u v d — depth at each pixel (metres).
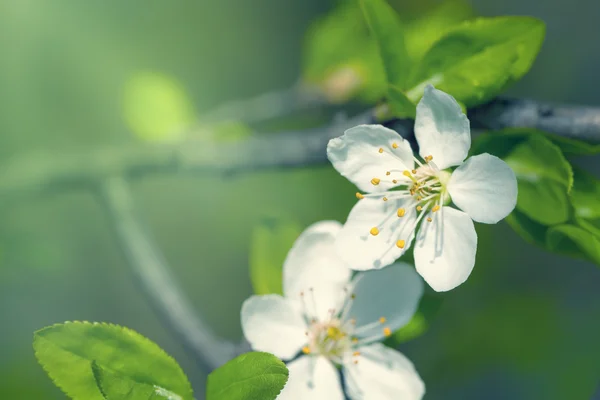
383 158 0.26
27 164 0.34
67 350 0.25
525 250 0.43
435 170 0.26
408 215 0.26
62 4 0.39
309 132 0.29
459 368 0.41
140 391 0.25
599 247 0.26
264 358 0.25
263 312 0.27
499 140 0.26
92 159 0.32
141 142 0.34
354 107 0.35
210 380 0.25
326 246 0.27
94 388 0.25
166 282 0.31
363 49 0.34
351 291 0.27
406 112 0.26
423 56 0.26
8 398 0.34
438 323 0.41
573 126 0.26
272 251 0.27
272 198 0.41
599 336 0.42
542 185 0.26
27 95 0.39
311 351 0.27
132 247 0.32
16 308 0.42
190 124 0.34
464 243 0.26
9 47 0.38
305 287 0.27
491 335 0.41
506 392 0.41
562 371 0.41
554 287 0.43
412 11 0.34
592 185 0.26
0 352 0.37
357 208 0.26
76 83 0.40
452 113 0.26
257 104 0.35
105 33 0.41
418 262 0.26
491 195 0.26
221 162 0.31
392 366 0.27
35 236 0.35
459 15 0.32
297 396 0.26
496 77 0.26
